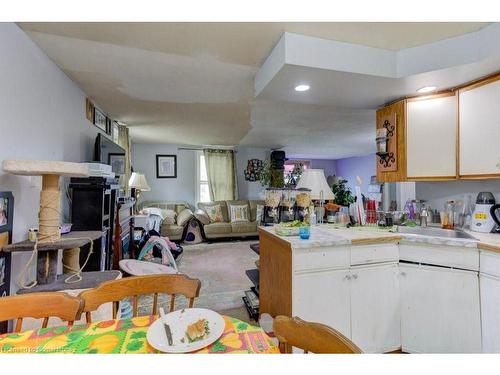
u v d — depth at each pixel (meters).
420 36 1.73
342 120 3.86
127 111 3.35
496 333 1.53
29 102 1.71
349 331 1.75
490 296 1.56
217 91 2.69
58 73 2.12
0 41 1.43
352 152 7.37
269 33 1.68
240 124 4.10
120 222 2.98
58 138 2.13
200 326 0.87
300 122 4.00
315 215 2.44
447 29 1.64
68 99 2.32
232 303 2.64
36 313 0.91
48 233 1.50
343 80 1.93
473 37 1.67
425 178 2.18
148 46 1.82
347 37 1.73
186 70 2.20
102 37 1.70
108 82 2.43
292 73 1.80
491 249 1.55
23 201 1.68
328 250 1.72
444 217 2.18
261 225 2.50
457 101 2.04
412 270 1.83
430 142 2.16
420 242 1.80
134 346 0.80
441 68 1.77
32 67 1.74
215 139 5.45
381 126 2.55
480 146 1.89
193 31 1.64
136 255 3.56
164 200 6.02
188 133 4.81
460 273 1.67
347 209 2.62
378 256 1.82
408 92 2.17
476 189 2.17
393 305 1.85
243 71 2.23
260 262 2.24
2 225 1.44
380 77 1.88
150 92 2.69
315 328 0.71
